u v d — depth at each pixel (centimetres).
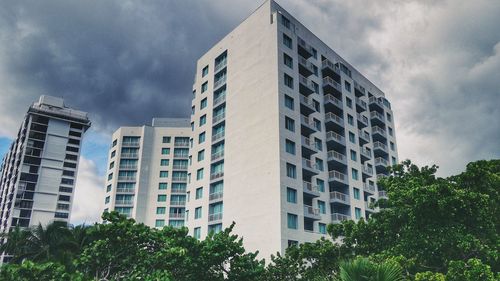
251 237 3834
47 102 9844
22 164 9100
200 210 4634
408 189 2048
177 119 8919
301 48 4753
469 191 1973
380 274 1020
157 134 8531
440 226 1877
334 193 4481
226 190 4322
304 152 4359
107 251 1981
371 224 2269
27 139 9338
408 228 1966
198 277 2106
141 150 8306
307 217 3909
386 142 6156
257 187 3947
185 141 8438
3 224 8888
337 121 4934
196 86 5494
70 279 1786
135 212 7806
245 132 4328
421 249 1886
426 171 2331
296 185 3906
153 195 8025
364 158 5369
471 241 1767
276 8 4691
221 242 2112
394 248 1969
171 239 2031
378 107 6184
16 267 1714
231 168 4359
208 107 5088
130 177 8238
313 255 2397
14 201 8738
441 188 1892
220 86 4984
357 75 6038
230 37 5116
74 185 9619
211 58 5366
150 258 1961
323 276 2184
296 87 4397
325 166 4591
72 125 10069
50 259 3162
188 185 4988
